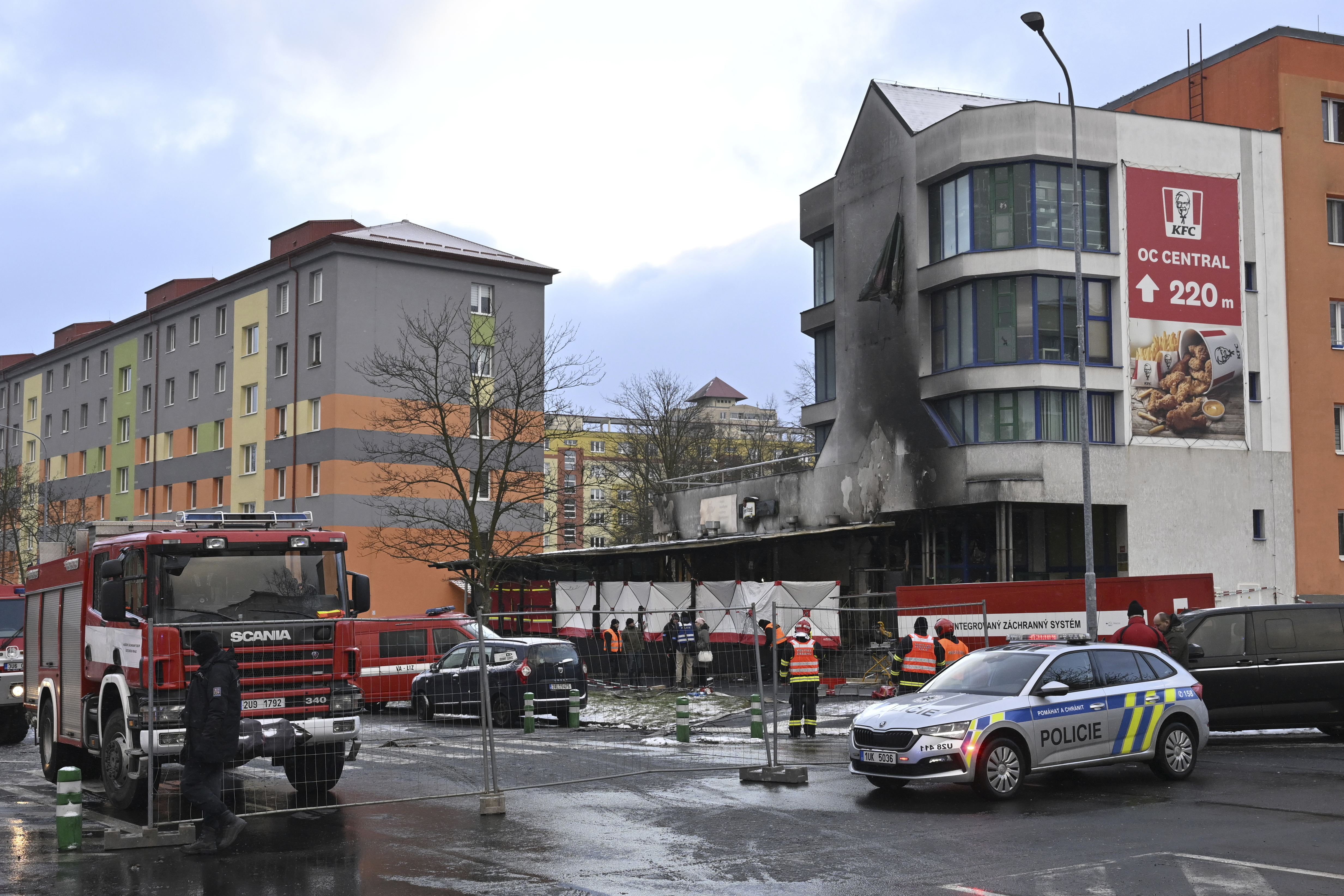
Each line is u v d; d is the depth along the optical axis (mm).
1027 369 33125
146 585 12570
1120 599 24766
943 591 24828
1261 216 36438
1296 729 19375
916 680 17609
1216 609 18469
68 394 72625
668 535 46812
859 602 37375
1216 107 39469
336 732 12586
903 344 36438
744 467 43625
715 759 16562
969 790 13500
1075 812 11961
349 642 12867
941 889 8664
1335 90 37969
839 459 39250
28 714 17172
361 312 49969
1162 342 34562
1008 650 14289
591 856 10016
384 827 11570
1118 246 34312
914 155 36312
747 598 28156
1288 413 36125
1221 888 8617
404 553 41875
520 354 50031
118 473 66375
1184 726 14188
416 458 49656
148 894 8875
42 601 16469
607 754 17328
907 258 36406
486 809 12195
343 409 49188
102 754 13203
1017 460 32781
